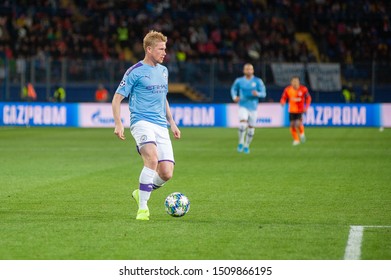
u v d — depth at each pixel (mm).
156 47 34625
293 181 51594
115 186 48344
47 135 102750
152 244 29469
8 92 122625
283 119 122750
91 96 123062
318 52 146500
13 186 48094
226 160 67562
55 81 122312
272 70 122750
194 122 124062
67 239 30344
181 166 61969
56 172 56688
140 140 34625
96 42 140000
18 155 71625
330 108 122875
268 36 144250
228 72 123375
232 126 122875
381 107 121875
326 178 53406
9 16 144500
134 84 34625
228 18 148625
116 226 33281
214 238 30625
